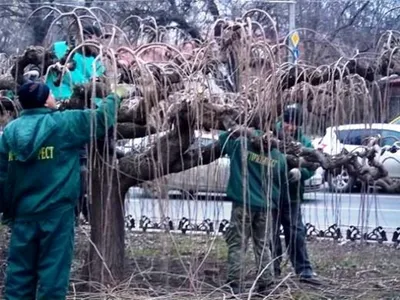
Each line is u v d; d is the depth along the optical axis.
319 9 24.88
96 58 6.59
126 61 7.03
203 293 7.68
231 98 7.21
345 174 7.95
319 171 8.66
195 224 7.62
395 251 10.27
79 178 6.38
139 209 8.26
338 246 9.91
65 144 6.24
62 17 7.49
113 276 7.82
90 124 6.28
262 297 7.57
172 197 7.49
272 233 7.68
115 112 6.47
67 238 6.29
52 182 6.21
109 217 7.72
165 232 7.36
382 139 7.89
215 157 7.48
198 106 7.05
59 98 7.34
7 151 6.26
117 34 7.25
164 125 7.14
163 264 8.15
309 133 7.62
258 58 7.02
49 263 6.25
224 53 7.14
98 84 6.78
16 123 6.26
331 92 7.46
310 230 10.19
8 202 6.34
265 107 7.03
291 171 7.80
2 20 21.45
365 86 7.46
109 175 7.26
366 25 20.73
